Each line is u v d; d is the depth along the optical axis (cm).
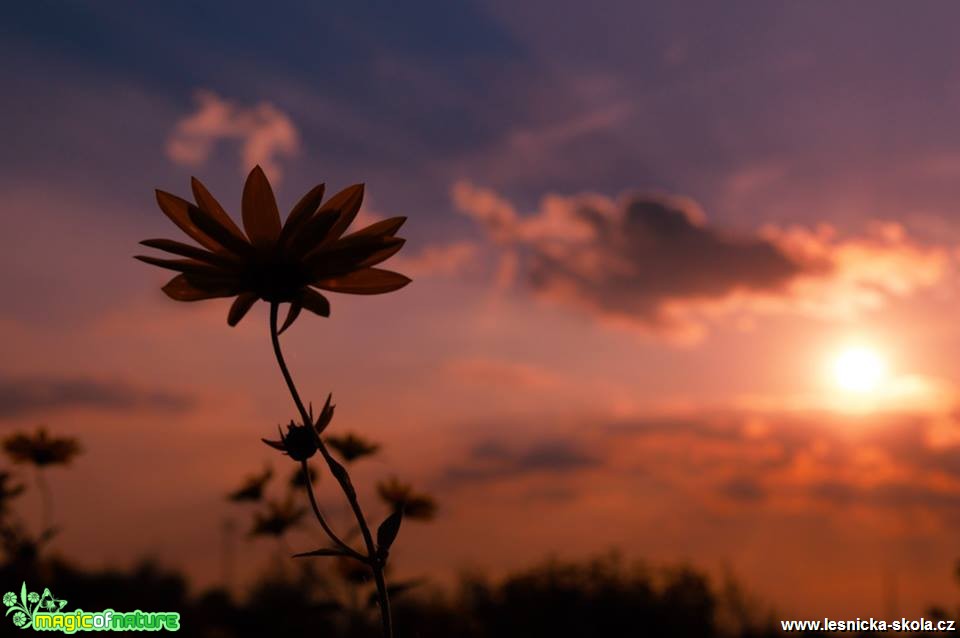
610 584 1341
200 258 160
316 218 160
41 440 486
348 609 366
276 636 423
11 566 458
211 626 568
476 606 906
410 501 422
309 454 143
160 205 164
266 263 159
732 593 1111
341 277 163
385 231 164
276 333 152
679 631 1230
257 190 165
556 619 1239
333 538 135
